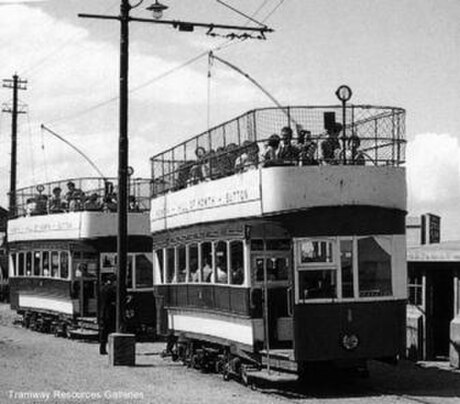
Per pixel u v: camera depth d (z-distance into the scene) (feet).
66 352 81.76
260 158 56.59
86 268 98.37
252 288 56.95
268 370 55.21
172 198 73.31
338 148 56.29
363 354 54.44
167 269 74.79
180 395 52.85
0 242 188.75
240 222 58.44
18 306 115.34
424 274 72.28
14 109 177.17
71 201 101.40
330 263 54.54
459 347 66.80
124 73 72.54
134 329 97.30
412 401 50.55
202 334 66.49
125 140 72.79
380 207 55.57
